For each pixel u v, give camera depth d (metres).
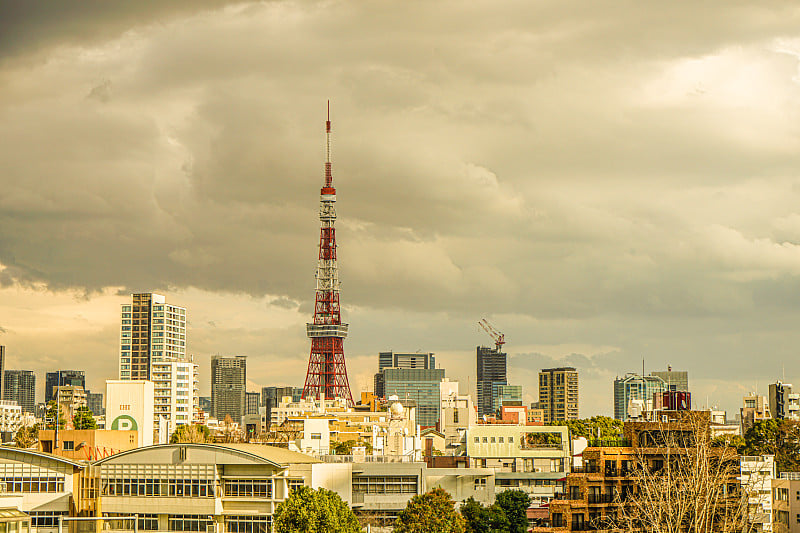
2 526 181.12
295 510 190.00
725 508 180.38
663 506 174.38
